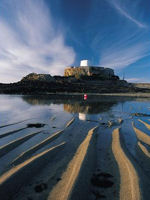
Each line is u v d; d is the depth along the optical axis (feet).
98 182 9.99
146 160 13.43
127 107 57.26
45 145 16.92
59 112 42.34
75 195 8.50
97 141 18.80
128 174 10.78
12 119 31.71
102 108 53.01
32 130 23.26
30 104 63.26
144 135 21.86
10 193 8.79
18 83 241.35
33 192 8.91
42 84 245.24
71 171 11.16
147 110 49.62
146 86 318.86
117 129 25.03
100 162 12.91
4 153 14.29
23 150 15.08
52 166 12.02
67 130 23.80
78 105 61.26
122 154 14.44
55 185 9.49
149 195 8.61
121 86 296.10
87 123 29.27
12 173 10.37
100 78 369.91
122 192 8.96
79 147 16.34
